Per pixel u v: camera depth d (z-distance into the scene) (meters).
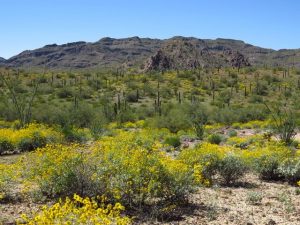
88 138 23.14
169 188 8.37
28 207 8.16
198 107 47.91
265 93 80.38
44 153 9.75
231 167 11.45
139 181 7.95
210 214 8.09
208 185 10.92
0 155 17.31
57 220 5.28
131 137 13.55
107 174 8.30
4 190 8.88
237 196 10.06
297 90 81.56
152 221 7.61
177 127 33.78
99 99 64.62
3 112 40.09
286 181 12.02
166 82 91.50
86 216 5.11
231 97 76.75
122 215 7.79
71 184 8.47
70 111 36.84
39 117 35.62
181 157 11.57
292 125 21.30
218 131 33.84
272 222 7.78
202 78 98.81
